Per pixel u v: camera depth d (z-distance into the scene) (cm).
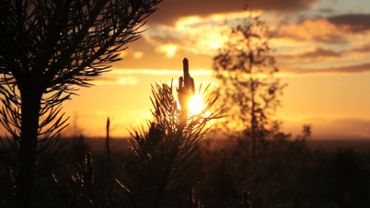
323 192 3123
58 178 254
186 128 247
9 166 248
